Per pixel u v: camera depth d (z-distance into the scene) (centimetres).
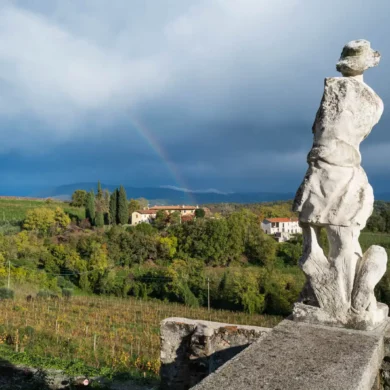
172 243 5628
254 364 354
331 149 467
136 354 2152
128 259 5359
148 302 4394
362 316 445
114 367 1816
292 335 424
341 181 462
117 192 8019
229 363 356
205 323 691
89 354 2052
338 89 473
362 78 495
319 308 466
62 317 3136
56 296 4181
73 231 6700
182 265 4888
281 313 3928
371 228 5412
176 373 693
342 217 460
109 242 5431
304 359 363
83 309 3700
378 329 446
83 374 1145
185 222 6222
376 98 478
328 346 393
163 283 4538
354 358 365
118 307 3950
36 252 5153
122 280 4762
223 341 664
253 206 10938
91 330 2753
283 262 5597
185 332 693
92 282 4812
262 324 3503
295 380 325
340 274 459
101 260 4884
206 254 5509
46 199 11062
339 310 455
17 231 6328
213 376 335
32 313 3222
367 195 465
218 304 4266
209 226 5631
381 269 452
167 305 4259
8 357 1277
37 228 6406
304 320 469
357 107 467
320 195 470
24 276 4547
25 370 1191
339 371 339
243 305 4022
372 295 452
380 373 425
